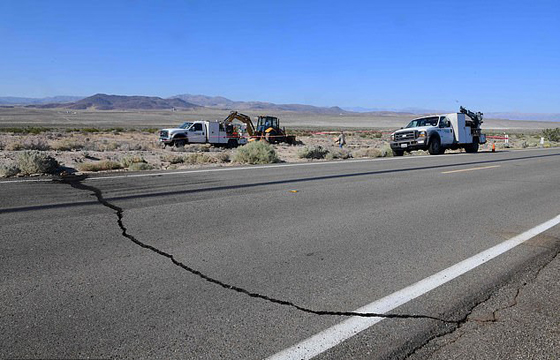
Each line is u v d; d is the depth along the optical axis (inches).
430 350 126.3
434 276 184.2
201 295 159.5
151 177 470.6
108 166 726.5
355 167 629.0
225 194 370.0
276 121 1732.3
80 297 155.7
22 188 380.2
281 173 534.6
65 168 700.7
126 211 295.4
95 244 218.8
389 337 132.8
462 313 150.0
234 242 227.3
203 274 180.4
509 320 145.7
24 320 138.4
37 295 156.9
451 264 200.2
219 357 120.0
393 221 283.3
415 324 141.5
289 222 273.7
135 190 380.8
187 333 132.3
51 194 353.1
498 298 163.3
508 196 392.2
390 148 1038.4
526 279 183.0
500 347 128.6
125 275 177.5
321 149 992.9
